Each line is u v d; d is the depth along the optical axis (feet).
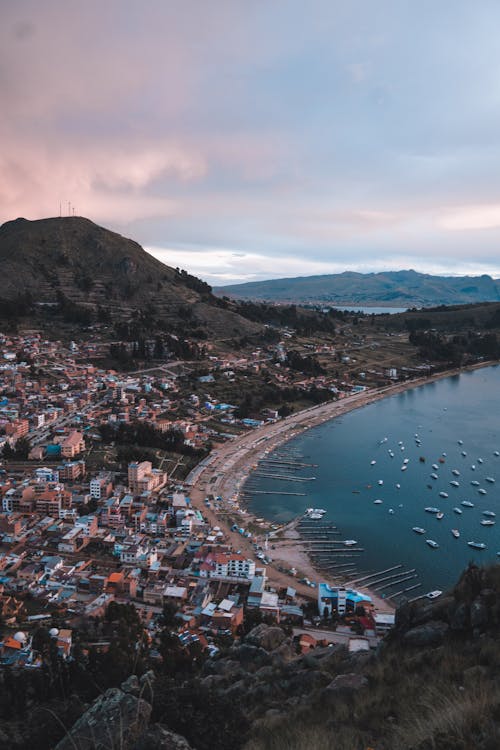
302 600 275.59
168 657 176.14
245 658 159.63
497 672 71.72
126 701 64.13
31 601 256.73
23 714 130.62
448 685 69.62
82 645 189.26
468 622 93.35
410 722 61.62
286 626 244.01
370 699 75.82
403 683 79.05
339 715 74.38
